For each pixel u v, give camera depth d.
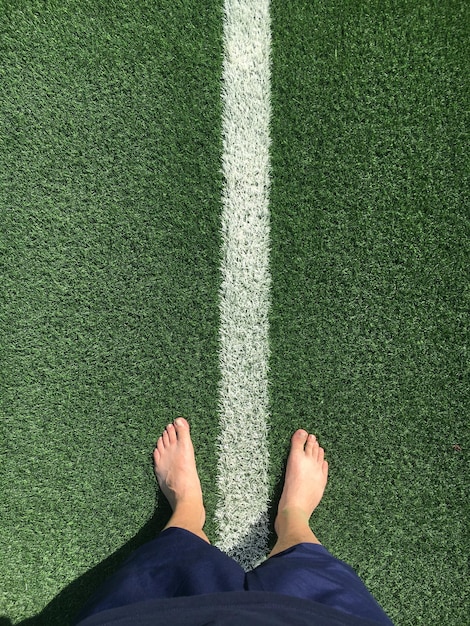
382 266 1.75
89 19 1.77
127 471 1.71
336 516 1.71
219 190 1.76
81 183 1.75
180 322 1.74
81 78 1.76
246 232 1.75
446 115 1.77
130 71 1.76
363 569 1.69
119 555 1.69
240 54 1.77
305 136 1.76
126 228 1.75
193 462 1.69
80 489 1.71
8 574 1.68
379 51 1.77
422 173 1.76
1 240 1.75
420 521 1.71
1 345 1.73
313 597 1.23
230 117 1.77
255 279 1.75
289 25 1.77
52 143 1.76
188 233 1.75
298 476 1.66
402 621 1.67
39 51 1.76
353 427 1.72
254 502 1.71
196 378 1.73
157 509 1.71
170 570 1.34
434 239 1.75
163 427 1.72
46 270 1.75
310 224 1.75
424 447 1.73
